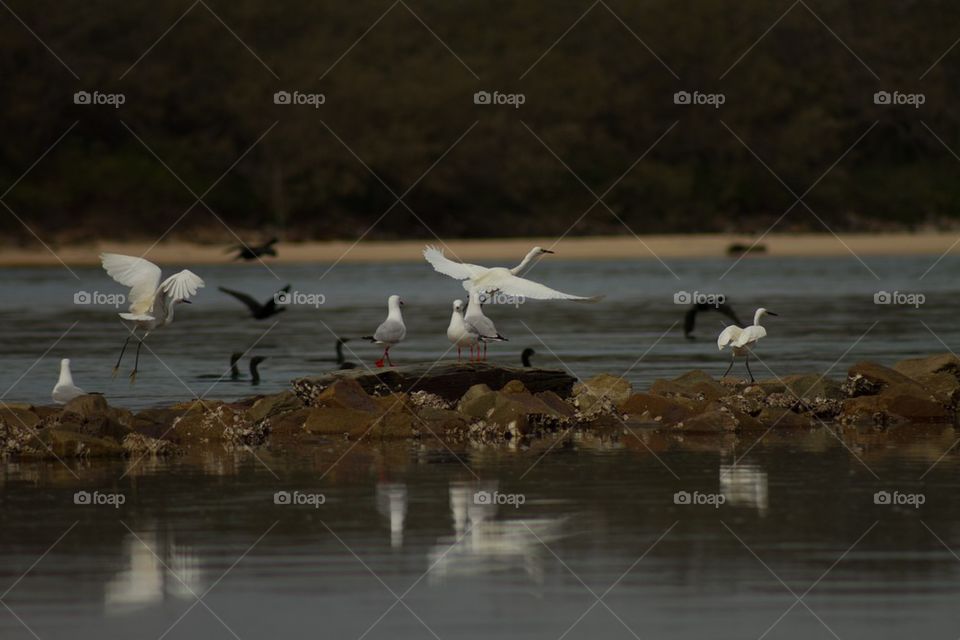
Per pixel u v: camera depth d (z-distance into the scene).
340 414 20.25
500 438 19.77
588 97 89.25
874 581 12.13
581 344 33.00
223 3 87.31
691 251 79.50
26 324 39.66
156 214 80.75
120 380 26.41
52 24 82.12
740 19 94.12
